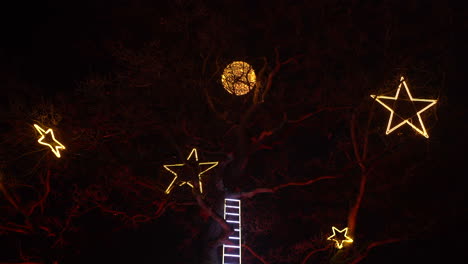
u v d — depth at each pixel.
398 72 12.47
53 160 13.16
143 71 13.41
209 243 15.09
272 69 15.27
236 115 14.93
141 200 15.79
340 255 12.52
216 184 15.18
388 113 12.74
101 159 14.70
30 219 11.95
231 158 15.07
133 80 13.62
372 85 12.98
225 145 15.74
